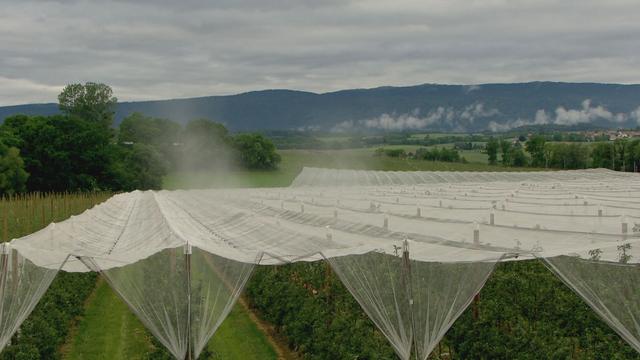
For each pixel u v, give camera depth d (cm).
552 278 2889
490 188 6638
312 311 2864
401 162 15375
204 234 3453
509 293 2847
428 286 2272
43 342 2683
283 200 5803
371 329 2742
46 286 2384
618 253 2186
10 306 2330
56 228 3478
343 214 4322
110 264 2362
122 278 2395
